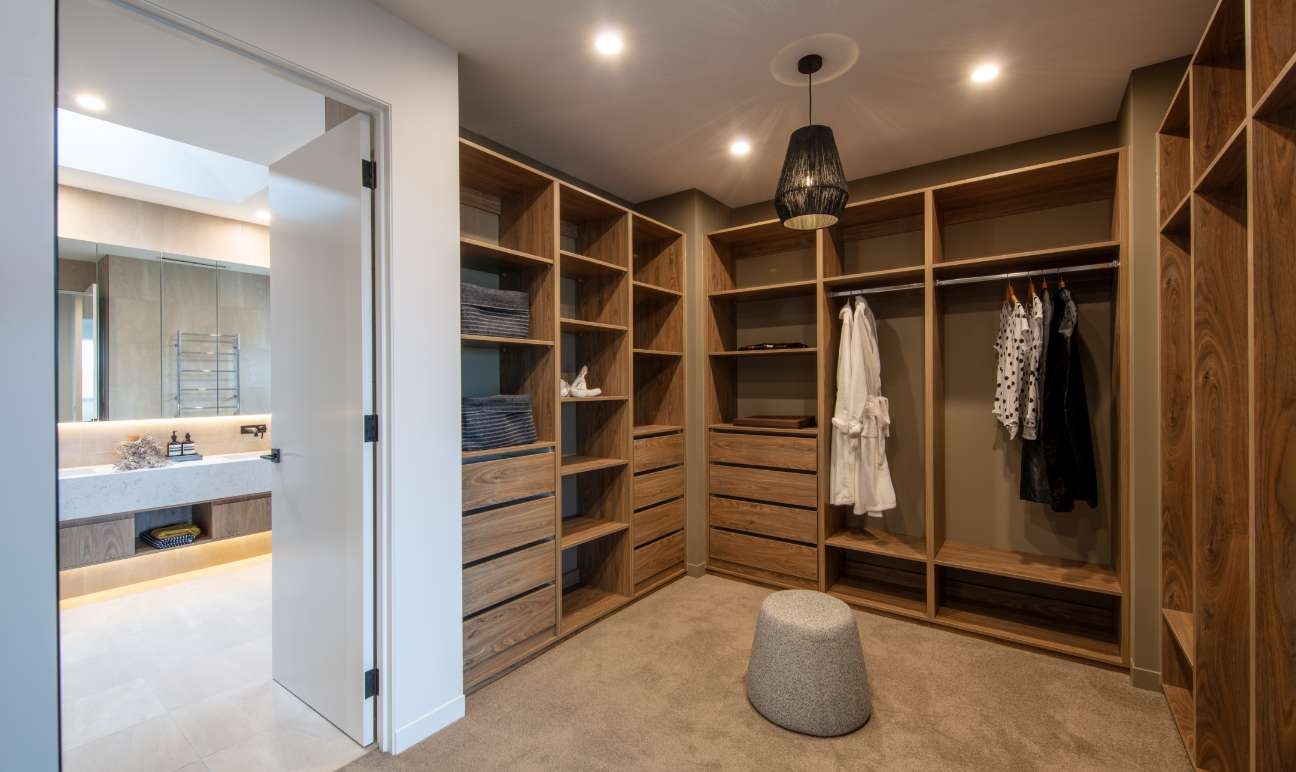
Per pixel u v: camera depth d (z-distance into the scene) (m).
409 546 1.95
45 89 0.70
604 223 3.26
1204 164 1.63
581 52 2.16
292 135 2.70
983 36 2.07
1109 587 2.49
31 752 0.69
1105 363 2.81
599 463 3.04
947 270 3.02
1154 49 2.14
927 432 2.90
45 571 0.69
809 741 1.97
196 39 1.48
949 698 2.23
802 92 2.47
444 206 2.07
